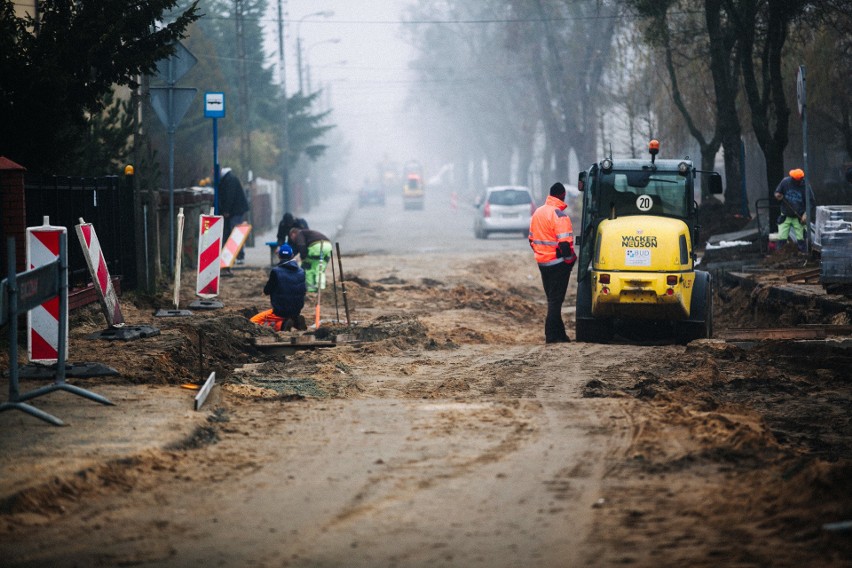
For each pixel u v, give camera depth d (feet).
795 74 330.54
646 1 309.22
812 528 57.06
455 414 91.76
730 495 64.08
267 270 265.95
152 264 193.67
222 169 282.36
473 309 210.59
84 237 123.54
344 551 55.47
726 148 308.60
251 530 59.11
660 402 96.68
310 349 140.26
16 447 74.90
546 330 166.61
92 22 142.41
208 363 126.62
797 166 399.65
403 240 442.50
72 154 160.45
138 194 179.73
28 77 137.08
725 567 51.83
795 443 85.35
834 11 280.72
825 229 162.20
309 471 72.08
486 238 449.48
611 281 147.43
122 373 107.24
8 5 142.92
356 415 91.50
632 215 156.04
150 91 192.54
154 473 70.90
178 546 56.44
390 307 205.46
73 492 65.67
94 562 53.93
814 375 117.29
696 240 157.17
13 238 82.33
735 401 103.35
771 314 177.68
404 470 72.18
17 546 56.34
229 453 77.05
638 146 432.66
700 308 151.02
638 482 68.18
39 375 102.94
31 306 85.76
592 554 54.19
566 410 93.45
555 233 164.04
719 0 290.35
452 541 56.85
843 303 150.41
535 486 67.67
